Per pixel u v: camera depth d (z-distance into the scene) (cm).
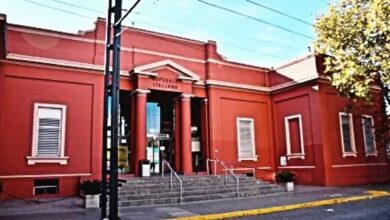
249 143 2244
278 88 2330
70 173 1641
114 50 960
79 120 1708
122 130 2027
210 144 2088
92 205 1309
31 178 1552
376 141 2188
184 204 1432
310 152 2084
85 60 1773
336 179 2011
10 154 1527
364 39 1742
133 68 1895
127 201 1388
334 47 1870
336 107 2131
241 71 2317
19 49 1609
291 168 2203
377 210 1233
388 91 1872
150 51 1994
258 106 2344
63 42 1730
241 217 1175
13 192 1508
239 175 1941
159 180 1694
